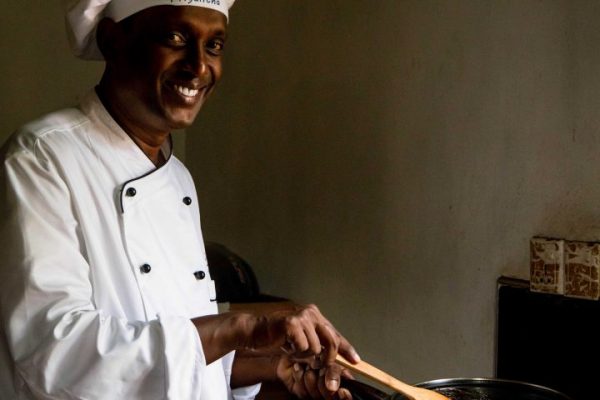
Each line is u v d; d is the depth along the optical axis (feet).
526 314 7.39
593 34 6.81
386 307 9.27
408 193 8.87
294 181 10.80
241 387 5.99
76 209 4.90
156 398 4.51
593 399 6.82
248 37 11.75
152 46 5.05
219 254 10.69
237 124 12.09
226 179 12.42
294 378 5.91
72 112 5.28
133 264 5.09
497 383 5.46
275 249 11.28
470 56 8.00
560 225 7.16
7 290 4.60
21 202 4.70
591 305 6.80
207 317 4.75
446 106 8.31
